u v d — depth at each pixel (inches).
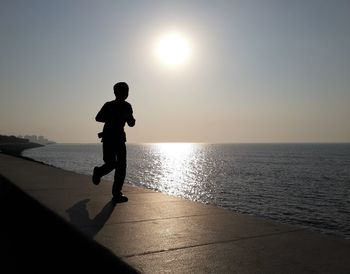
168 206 206.7
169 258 116.3
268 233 148.8
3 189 332.2
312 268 107.4
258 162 4311.0
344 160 4813.0
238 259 115.7
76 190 268.2
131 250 123.9
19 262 157.8
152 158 5521.7
